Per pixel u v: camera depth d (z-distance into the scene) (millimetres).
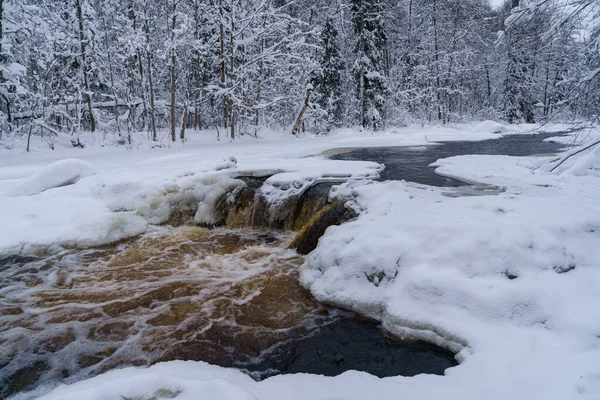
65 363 3799
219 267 6055
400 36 31391
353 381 3080
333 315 4531
